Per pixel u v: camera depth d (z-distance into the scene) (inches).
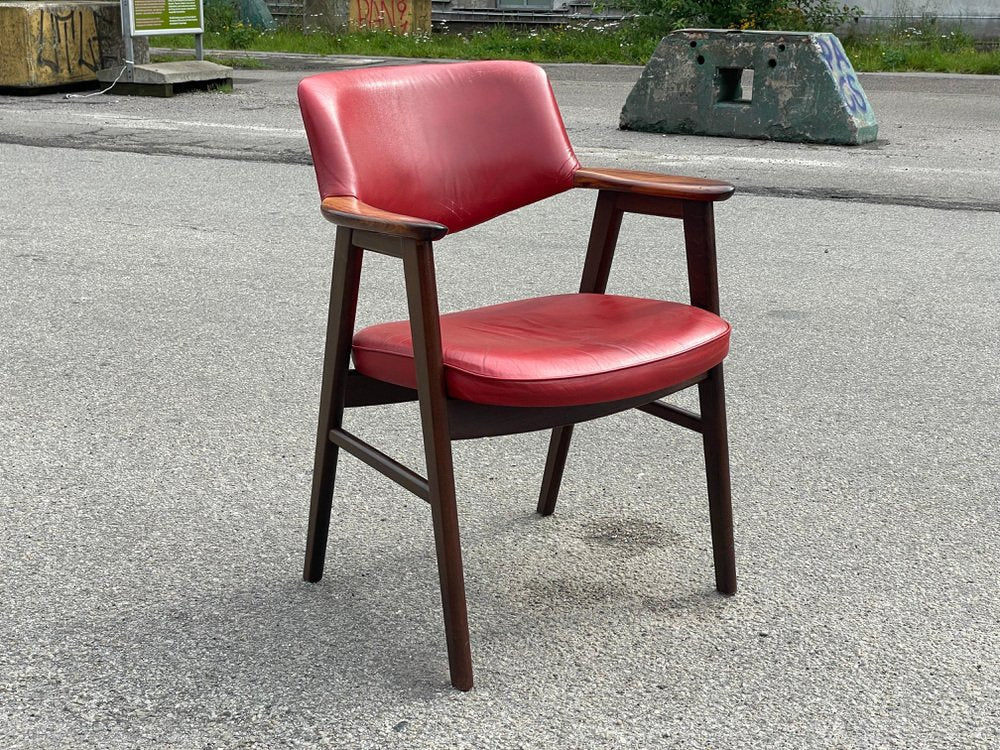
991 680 90.7
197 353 169.3
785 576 107.1
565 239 241.8
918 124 401.1
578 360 86.0
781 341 176.9
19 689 88.6
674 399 154.5
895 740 83.0
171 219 257.3
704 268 100.7
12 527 115.6
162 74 464.8
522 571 107.9
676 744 82.4
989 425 145.1
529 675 91.0
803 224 255.6
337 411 99.1
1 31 461.1
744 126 369.4
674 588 104.8
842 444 138.6
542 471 131.2
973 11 673.0
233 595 103.0
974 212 267.7
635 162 322.0
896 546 113.2
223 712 85.9
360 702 87.2
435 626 98.3
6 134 365.7
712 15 644.7
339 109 97.3
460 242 238.2
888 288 206.5
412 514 119.6
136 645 94.7
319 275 212.8
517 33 773.9
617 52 663.1
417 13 809.5
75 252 227.6
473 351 86.0
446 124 104.2
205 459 133.0
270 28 838.5
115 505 120.9
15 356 167.2
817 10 670.5
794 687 89.6
